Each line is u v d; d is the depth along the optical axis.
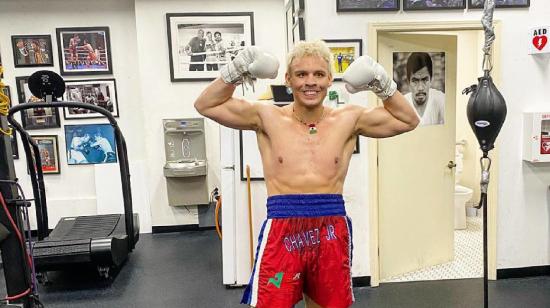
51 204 4.97
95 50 4.85
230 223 3.34
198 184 4.84
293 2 3.68
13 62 4.79
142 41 4.70
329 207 1.66
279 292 1.62
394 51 3.32
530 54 3.23
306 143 1.66
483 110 2.13
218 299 3.22
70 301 3.27
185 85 4.79
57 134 4.94
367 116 1.74
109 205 4.97
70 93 4.88
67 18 4.79
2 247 2.05
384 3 3.09
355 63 1.63
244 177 3.29
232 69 1.61
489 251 3.43
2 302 2.07
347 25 3.11
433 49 3.50
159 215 4.98
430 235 3.76
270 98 3.26
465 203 4.82
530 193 3.38
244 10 4.74
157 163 4.89
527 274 3.47
